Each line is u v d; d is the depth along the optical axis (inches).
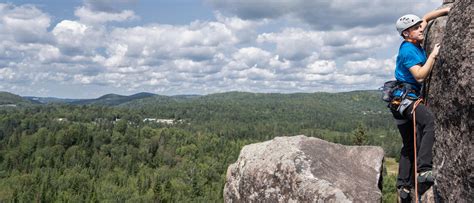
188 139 6437.0
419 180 211.3
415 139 215.6
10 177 4586.6
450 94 180.1
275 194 277.0
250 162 307.4
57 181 4453.7
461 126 171.0
